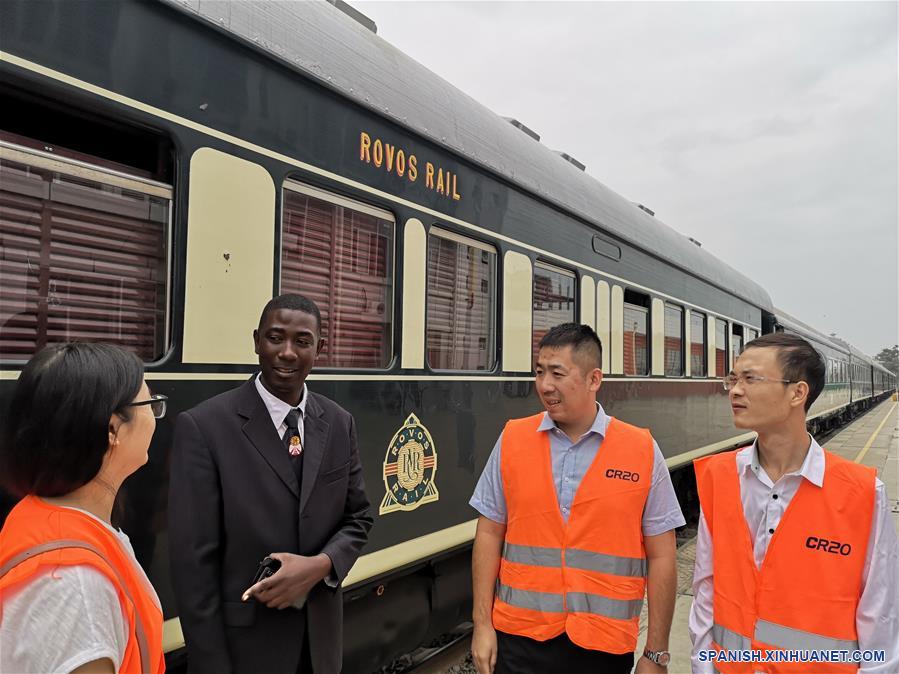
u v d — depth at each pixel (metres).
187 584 1.77
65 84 1.91
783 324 12.19
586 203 5.12
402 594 3.42
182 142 2.23
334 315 2.88
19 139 1.90
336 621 2.03
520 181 4.18
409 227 3.28
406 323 3.24
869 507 1.66
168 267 2.20
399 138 3.23
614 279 5.56
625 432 2.10
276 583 1.77
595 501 2.01
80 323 2.00
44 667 1.00
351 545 2.01
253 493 1.87
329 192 2.86
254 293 2.46
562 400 2.05
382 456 3.07
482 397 3.79
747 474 1.85
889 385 58.94
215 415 1.89
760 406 1.77
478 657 2.13
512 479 2.12
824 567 1.67
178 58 2.23
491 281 3.95
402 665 3.87
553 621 2.00
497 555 2.23
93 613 1.04
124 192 2.12
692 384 7.38
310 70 2.71
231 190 2.39
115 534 1.20
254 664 1.86
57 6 1.91
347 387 2.89
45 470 1.13
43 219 1.93
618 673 2.02
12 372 1.83
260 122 2.51
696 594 1.96
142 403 1.25
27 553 1.06
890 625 1.63
